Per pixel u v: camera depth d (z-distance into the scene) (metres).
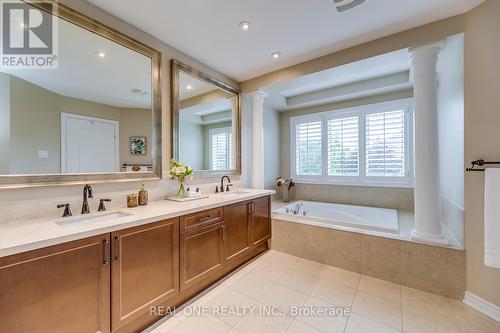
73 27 1.66
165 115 2.31
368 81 3.37
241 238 2.49
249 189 3.23
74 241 1.21
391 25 2.02
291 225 2.83
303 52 2.50
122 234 1.41
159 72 2.21
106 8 1.76
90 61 1.77
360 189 3.79
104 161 1.84
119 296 1.39
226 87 3.06
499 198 1.49
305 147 4.39
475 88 1.77
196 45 2.34
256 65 2.81
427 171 2.04
